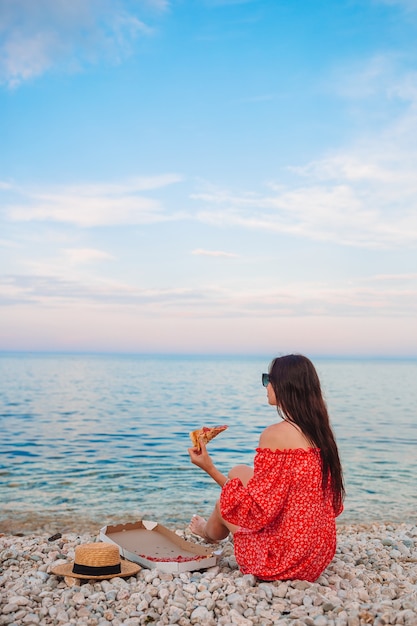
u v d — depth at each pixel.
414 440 16.16
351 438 16.53
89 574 4.19
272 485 4.10
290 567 4.09
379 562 4.99
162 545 5.05
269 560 4.14
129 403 27.81
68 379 53.50
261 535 4.24
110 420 20.36
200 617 3.54
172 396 32.94
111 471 10.88
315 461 4.14
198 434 4.42
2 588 4.11
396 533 6.53
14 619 3.54
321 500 4.19
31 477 10.20
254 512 4.09
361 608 3.60
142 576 4.32
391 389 44.41
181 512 7.86
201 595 3.85
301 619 3.43
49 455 12.81
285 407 4.21
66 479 10.04
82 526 7.08
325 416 4.25
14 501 8.34
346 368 131.88
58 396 31.77
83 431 17.22
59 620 3.51
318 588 3.98
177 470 11.03
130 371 81.19
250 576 4.11
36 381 48.66
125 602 3.79
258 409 25.34
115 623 3.49
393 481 10.33
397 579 4.50
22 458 12.38
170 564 4.36
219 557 4.77
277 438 4.15
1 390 36.38
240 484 4.15
